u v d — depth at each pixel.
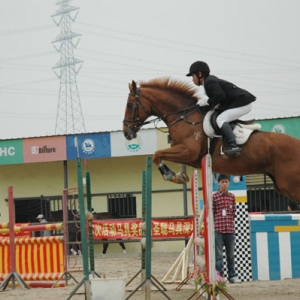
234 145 9.11
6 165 23.66
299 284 11.40
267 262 12.35
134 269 15.99
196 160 9.58
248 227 12.40
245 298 9.76
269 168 9.36
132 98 10.01
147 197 8.95
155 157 9.58
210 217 8.59
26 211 23.53
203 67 9.69
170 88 9.88
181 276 12.02
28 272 12.44
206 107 9.57
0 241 12.57
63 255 12.29
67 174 22.77
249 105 9.42
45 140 22.16
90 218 10.41
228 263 11.48
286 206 21.56
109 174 23.05
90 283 9.00
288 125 20.28
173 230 15.48
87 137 21.80
